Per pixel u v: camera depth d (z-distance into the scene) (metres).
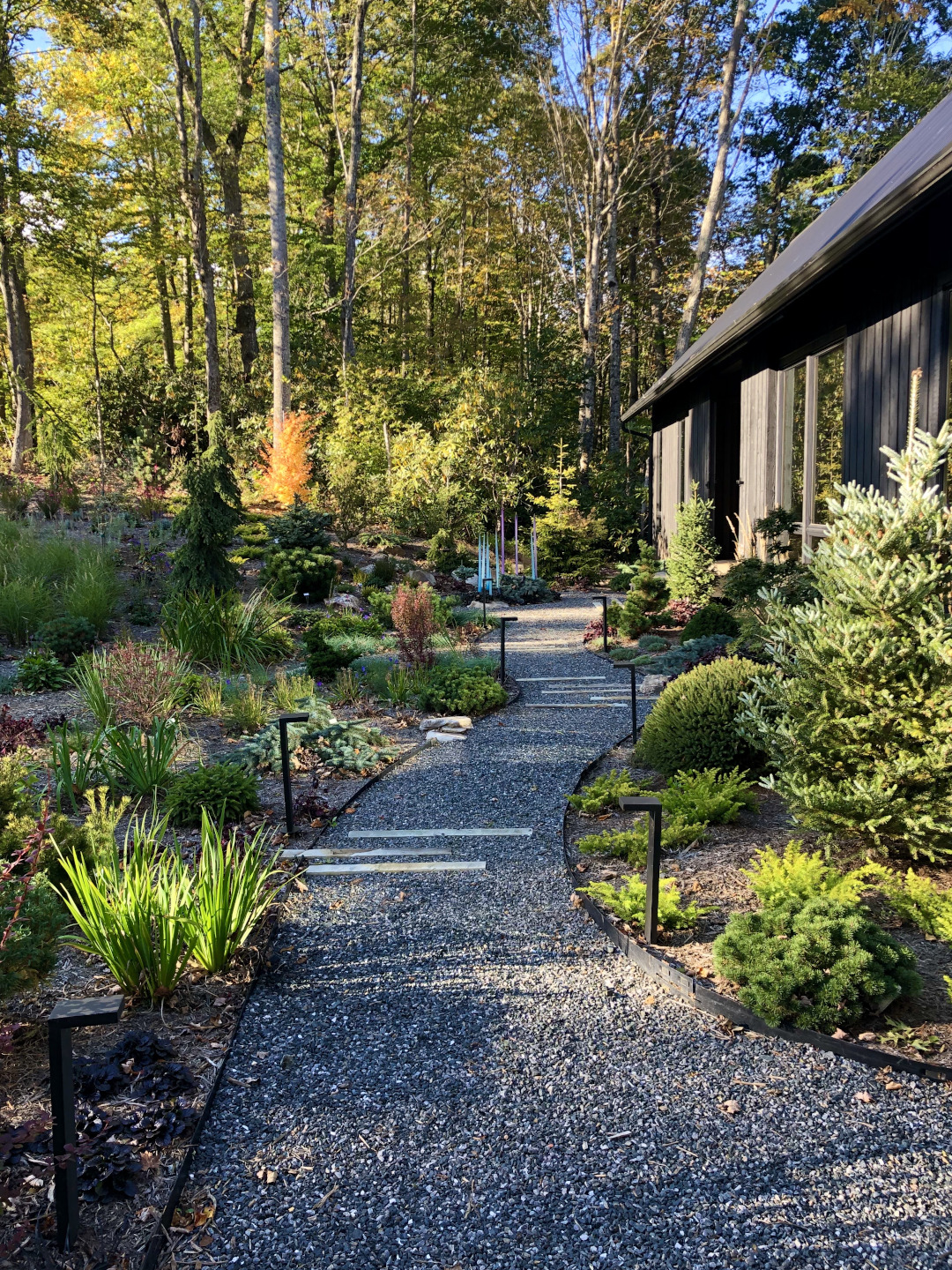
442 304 34.09
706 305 31.36
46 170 18.80
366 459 18.23
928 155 8.08
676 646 9.67
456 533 18.33
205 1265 2.16
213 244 25.42
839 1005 3.00
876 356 8.30
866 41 27.95
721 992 3.28
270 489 17.98
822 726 4.10
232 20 24.70
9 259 19.56
